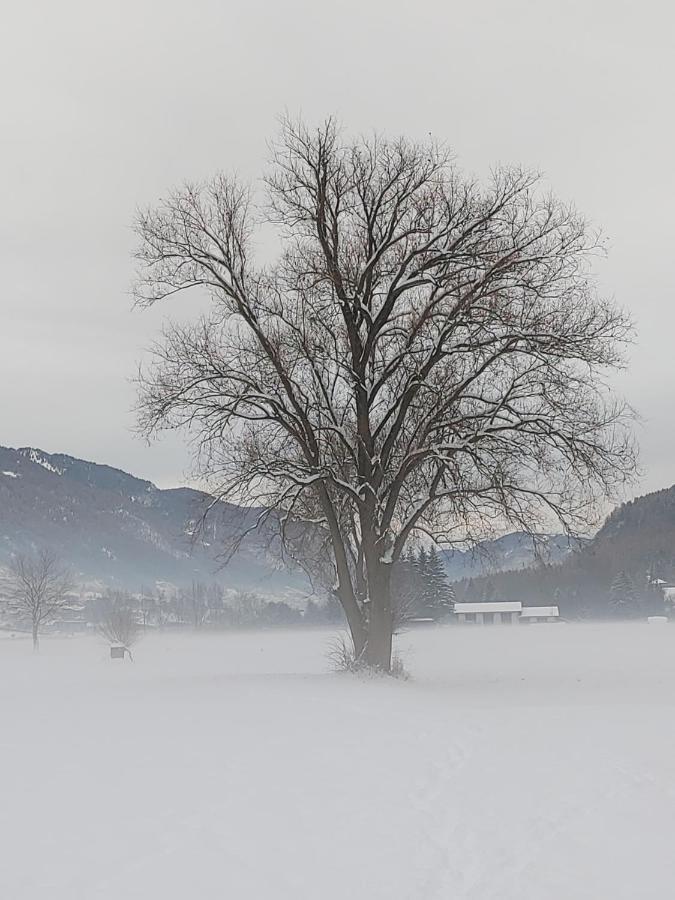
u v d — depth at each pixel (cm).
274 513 2880
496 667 4466
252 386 2705
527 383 2698
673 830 1015
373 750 1459
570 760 1413
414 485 2984
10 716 1823
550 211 2664
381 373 2881
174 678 2903
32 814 1020
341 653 3002
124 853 891
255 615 15900
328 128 2773
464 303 2648
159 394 2725
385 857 903
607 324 2650
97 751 1395
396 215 2808
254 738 1535
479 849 938
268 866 866
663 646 7250
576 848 944
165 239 2748
